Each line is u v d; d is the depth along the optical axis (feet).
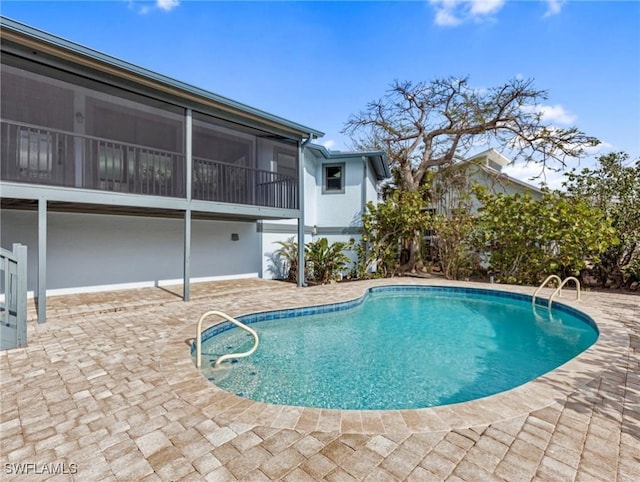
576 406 10.28
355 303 28.37
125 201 22.18
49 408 10.11
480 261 41.55
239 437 8.66
